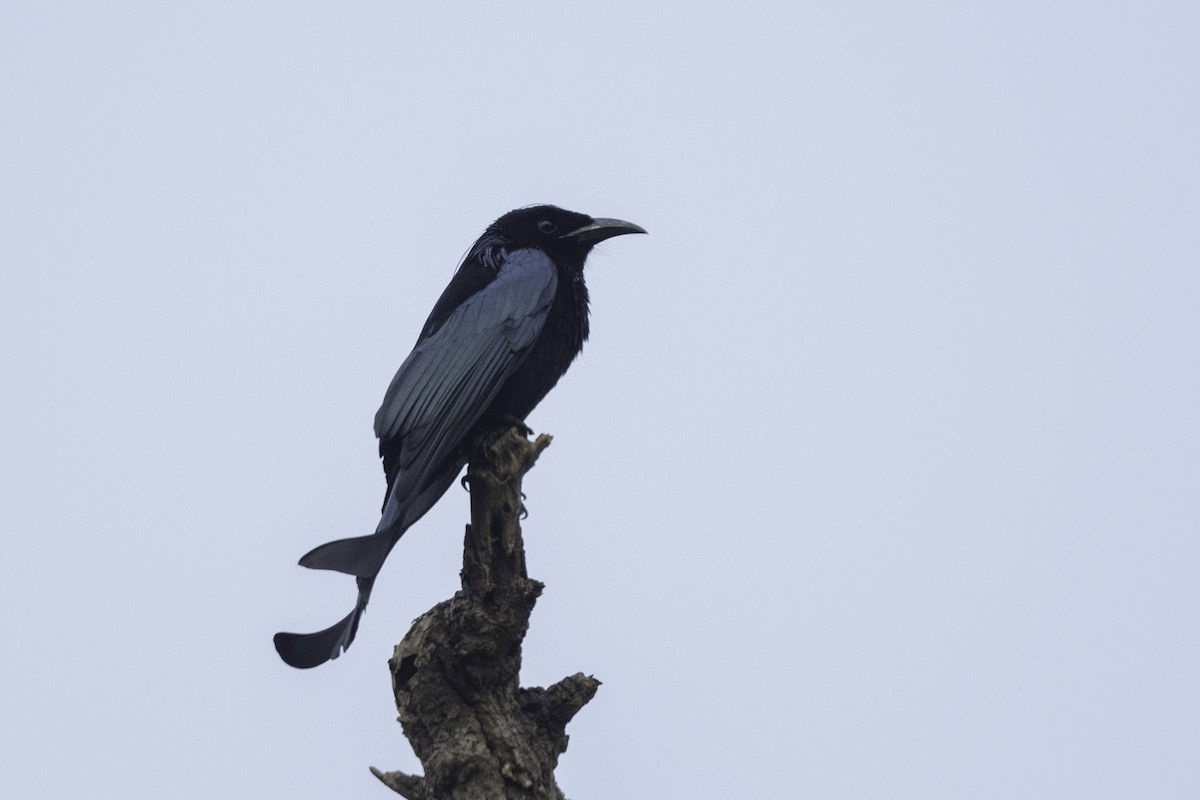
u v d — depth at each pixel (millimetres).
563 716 11938
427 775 11625
